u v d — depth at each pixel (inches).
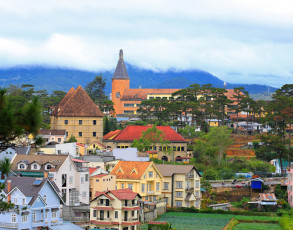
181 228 6269.7
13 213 5324.8
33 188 5600.4
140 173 7229.3
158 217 6988.2
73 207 6235.2
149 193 7313.0
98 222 5954.7
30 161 6599.4
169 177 7667.3
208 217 7091.5
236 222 6776.6
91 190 6929.1
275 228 6461.6
